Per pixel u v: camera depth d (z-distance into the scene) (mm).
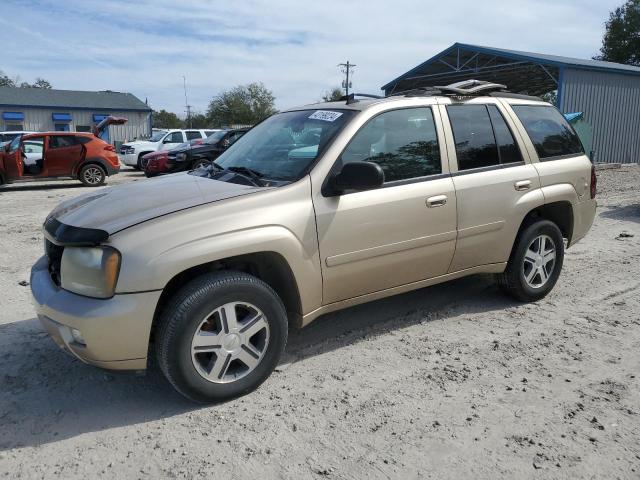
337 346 4195
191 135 22672
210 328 3289
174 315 3111
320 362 3932
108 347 3037
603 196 12250
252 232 3312
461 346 4164
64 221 3359
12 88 44281
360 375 3723
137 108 46094
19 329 4539
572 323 4594
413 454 2857
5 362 3941
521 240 4781
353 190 3709
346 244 3730
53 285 3346
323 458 2834
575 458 2812
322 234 3617
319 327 4566
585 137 18984
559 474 2691
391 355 4023
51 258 3559
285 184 3598
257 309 3395
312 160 3732
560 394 3439
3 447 2969
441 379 3650
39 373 3787
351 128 3857
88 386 3619
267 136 4367
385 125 4027
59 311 3096
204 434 3059
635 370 3750
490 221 4473
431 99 4348
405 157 4070
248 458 2840
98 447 2959
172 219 3170
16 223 9570
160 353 3164
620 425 3098
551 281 5121
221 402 3377
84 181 16234
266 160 4008
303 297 3619
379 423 3143
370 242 3834
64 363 3930
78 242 3072
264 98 70688
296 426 3117
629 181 15516
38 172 15648
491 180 4469
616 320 4652
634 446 2906
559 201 5027
